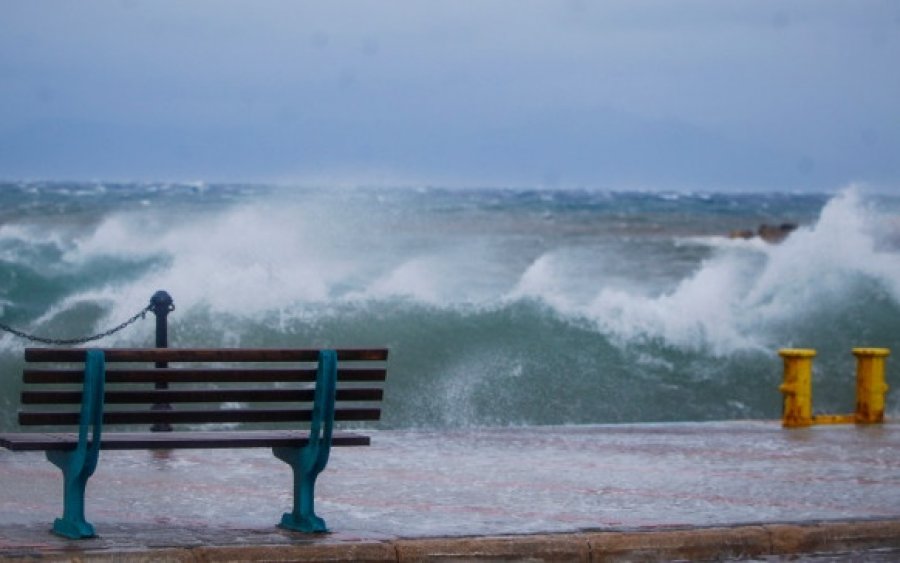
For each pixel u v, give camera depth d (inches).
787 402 1269.7
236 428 1432.1
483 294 2509.8
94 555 653.3
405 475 956.0
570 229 6437.0
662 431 1229.1
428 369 1696.6
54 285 2159.2
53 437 711.7
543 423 1615.4
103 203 6628.9
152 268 2256.4
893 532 795.4
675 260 4170.8
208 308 1819.6
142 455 1030.4
